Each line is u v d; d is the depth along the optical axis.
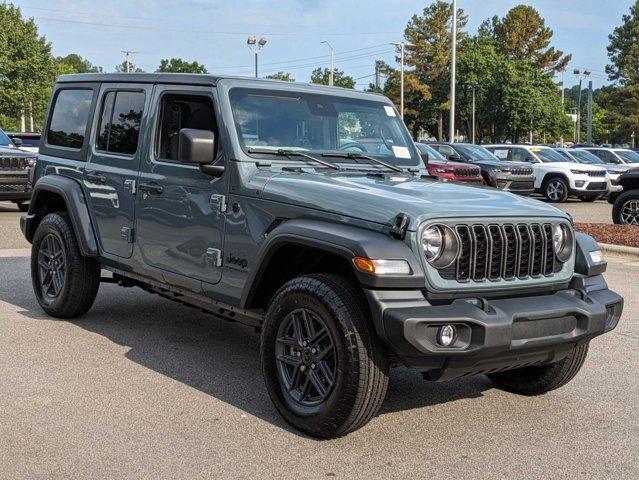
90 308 7.18
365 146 5.74
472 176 19.06
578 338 4.47
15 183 14.88
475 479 3.91
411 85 80.50
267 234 4.73
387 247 4.04
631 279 9.89
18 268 9.48
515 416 4.88
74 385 5.17
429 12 83.81
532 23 91.12
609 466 4.12
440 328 3.98
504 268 4.34
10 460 3.98
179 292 5.57
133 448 4.16
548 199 23.92
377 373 4.11
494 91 71.44
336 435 4.28
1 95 49.09
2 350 5.93
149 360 5.80
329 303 4.15
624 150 28.72
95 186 6.35
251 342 6.42
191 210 5.29
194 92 5.45
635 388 5.50
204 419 4.62
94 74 6.68
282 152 5.19
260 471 3.92
